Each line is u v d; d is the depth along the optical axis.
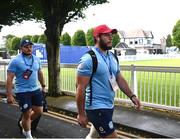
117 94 10.14
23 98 6.29
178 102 9.78
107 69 4.17
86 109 4.23
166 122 7.45
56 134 7.00
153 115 8.18
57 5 11.78
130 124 7.32
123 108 9.13
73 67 11.66
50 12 11.85
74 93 11.67
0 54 44.25
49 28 11.88
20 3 16.50
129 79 9.71
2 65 16.20
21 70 6.24
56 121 8.29
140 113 8.44
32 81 6.37
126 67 9.49
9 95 6.24
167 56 56.19
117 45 85.44
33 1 14.63
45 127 7.62
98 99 4.17
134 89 9.37
